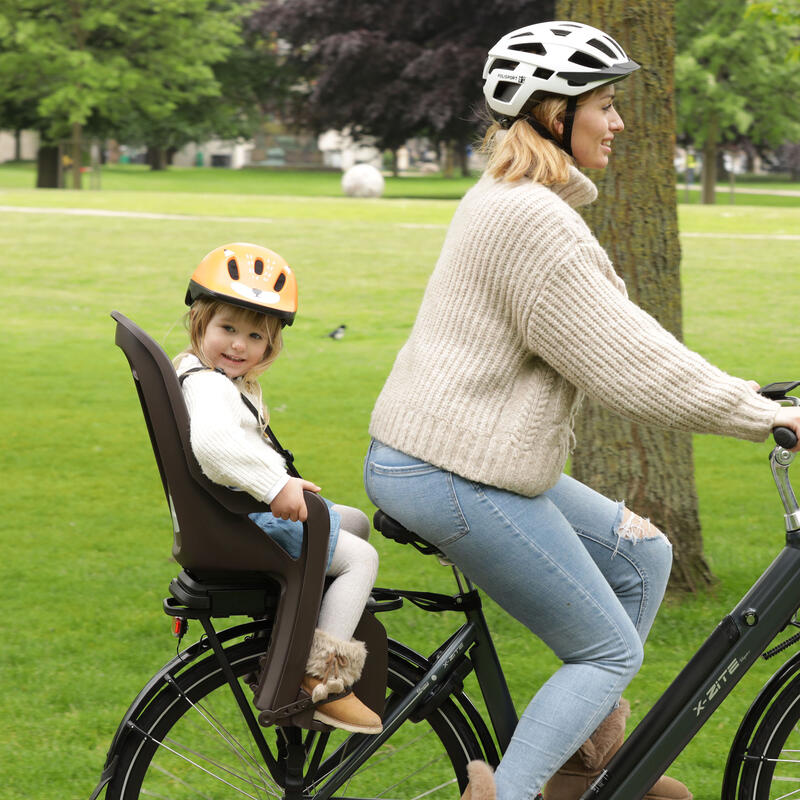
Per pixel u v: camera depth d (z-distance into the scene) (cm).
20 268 2903
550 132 408
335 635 408
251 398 421
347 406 1556
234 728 541
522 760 414
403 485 404
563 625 410
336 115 7862
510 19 7131
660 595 447
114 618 789
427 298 414
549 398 396
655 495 820
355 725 407
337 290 2669
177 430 388
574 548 407
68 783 563
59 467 1226
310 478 1183
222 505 392
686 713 422
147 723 427
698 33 6831
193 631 761
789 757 452
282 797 440
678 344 377
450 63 7050
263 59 8544
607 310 377
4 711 639
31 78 6769
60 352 1948
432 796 542
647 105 796
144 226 3691
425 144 14312
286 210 4366
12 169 9588
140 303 2522
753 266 2989
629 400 377
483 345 395
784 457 416
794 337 2147
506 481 393
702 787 564
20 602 820
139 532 999
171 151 11256
